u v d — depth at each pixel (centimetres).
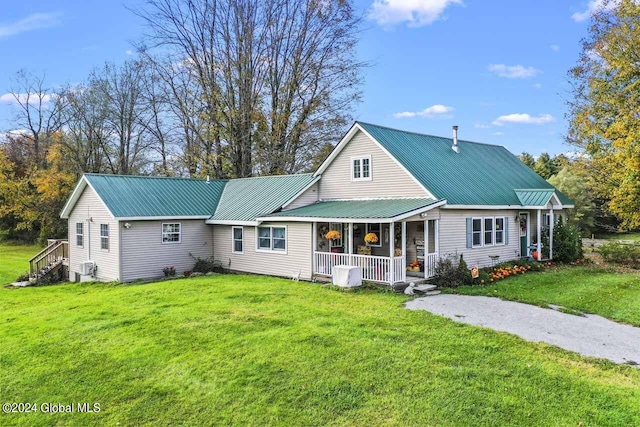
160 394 706
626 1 2370
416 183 1716
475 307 1194
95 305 1317
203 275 1927
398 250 1816
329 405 654
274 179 2248
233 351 855
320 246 1853
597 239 3997
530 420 605
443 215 1689
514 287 1492
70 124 3828
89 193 2034
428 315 1096
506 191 2072
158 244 1933
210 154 3381
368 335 933
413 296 1349
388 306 1204
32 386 754
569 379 720
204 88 3341
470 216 1820
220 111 3322
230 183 2412
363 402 659
